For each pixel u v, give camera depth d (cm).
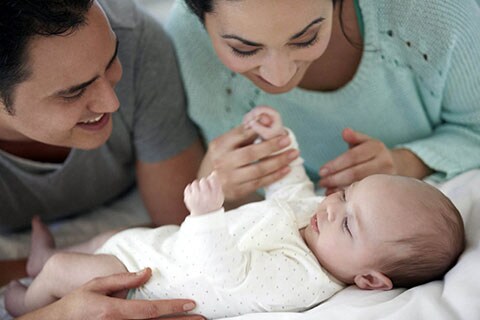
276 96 137
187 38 137
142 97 139
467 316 91
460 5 119
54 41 97
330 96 135
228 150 131
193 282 107
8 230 151
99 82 106
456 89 129
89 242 133
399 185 107
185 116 146
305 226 116
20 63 97
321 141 145
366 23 124
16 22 93
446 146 132
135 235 120
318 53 110
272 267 107
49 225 154
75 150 137
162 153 144
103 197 157
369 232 105
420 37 123
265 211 115
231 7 99
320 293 108
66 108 106
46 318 108
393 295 103
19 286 130
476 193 117
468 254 103
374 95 134
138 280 109
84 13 98
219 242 102
